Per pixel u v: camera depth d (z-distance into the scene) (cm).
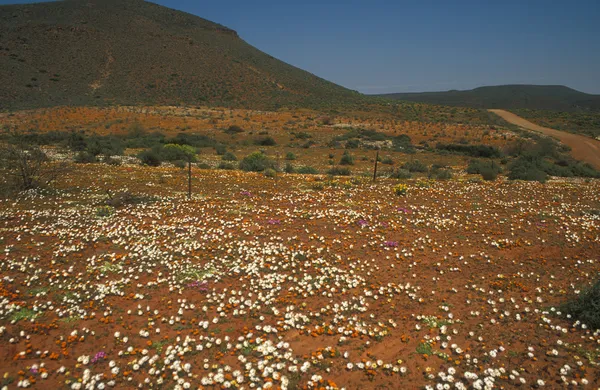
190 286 819
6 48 10006
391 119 8738
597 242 1026
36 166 1745
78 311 716
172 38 13662
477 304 747
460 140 6234
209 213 1323
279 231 1142
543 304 736
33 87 8769
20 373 554
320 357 600
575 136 7075
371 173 2767
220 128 6738
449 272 882
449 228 1160
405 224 1203
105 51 11475
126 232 1105
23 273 852
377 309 742
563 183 2153
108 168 2348
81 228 1138
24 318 688
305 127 7212
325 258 957
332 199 1555
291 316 708
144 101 9219
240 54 14888
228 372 574
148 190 1686
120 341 640
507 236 1088
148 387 546
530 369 568
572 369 562
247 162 3022
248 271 883
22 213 1246
